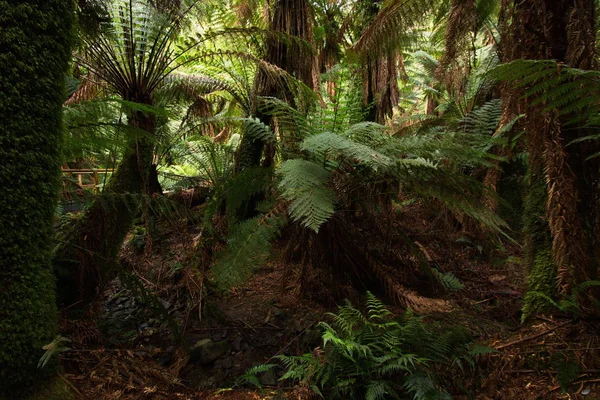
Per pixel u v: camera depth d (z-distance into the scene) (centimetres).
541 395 161
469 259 363
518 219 382
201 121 503
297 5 386
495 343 204
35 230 148
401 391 172
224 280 209
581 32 171
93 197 231
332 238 267
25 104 142
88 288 245
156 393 177
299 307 268
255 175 261
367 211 271
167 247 360
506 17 218
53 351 146
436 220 411
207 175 557
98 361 188
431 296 286
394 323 195
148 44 316
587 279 187
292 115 273
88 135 222
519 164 403
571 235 183
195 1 335
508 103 237
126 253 358
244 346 228
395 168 235
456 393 171
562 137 187
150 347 219
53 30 150
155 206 255
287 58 393
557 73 168
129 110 256
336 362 180
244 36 366
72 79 325
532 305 223
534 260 231
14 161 140
